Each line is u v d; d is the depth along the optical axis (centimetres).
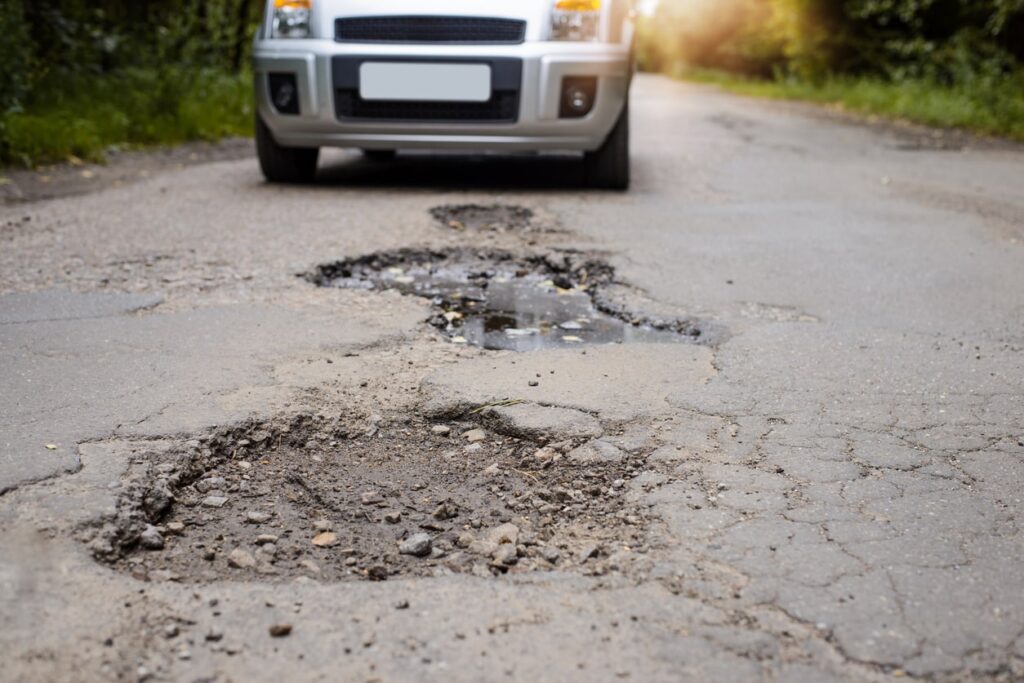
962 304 401
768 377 309
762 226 552
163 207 578
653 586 190
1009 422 277
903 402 290
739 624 178
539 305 392
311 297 389
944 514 221
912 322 374
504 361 320
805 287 422
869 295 411
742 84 2514
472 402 283
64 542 202
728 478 238
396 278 428
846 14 1914
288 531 218
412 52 620
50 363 307
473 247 482
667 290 412
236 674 162
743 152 905
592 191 662
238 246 473
